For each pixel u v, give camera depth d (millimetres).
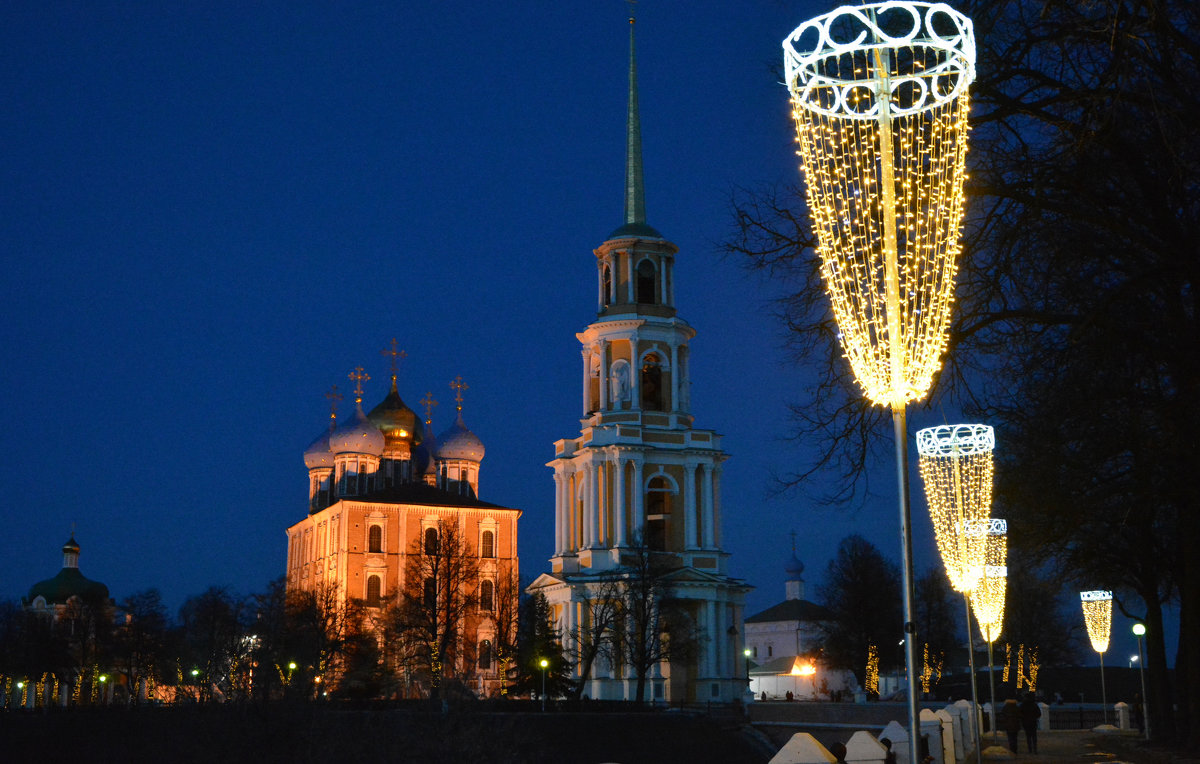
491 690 102062
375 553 129625
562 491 107312
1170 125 22078
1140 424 28250
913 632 16531
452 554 104375
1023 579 97875
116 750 67750
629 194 109688
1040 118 24359
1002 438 36875
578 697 90625
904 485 17141
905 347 17938
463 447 150000
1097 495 31031
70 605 135250
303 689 72562
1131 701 84500
